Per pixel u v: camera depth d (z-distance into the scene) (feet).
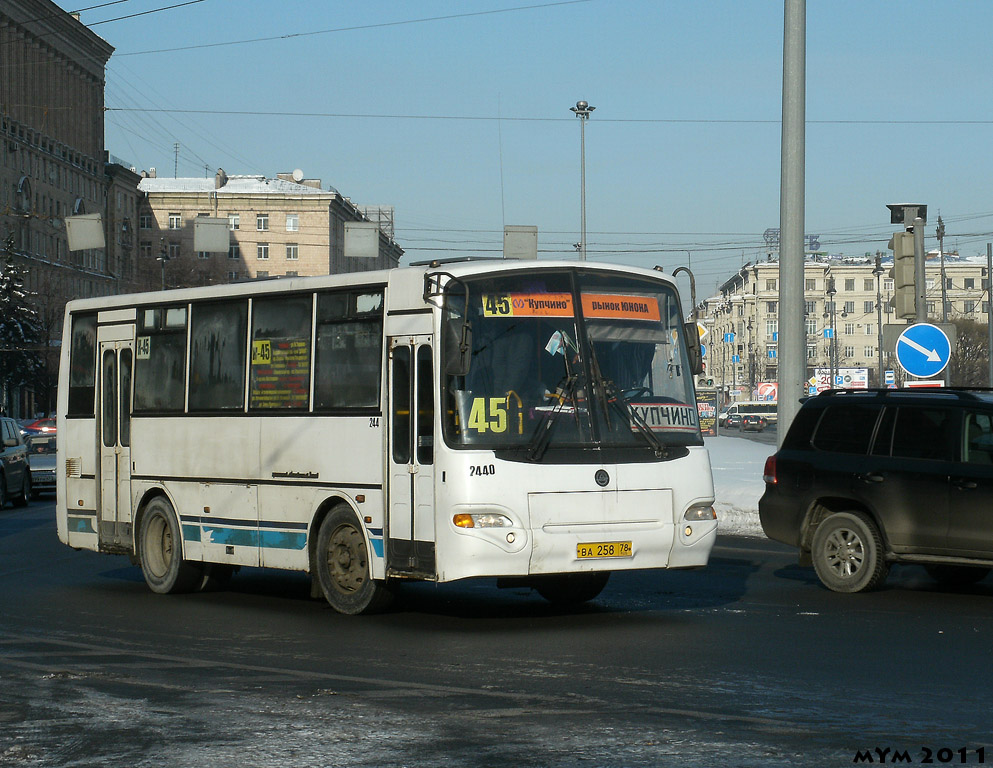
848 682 31.12
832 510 50.85
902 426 48.67
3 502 104.94
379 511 43.11
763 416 398.83
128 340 55.01
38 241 359.05
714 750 24.35
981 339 373.40
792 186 71.31
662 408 43.52
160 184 490.08
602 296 43.16
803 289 71.61
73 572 61.05
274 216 479.00
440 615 44.60
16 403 325.21
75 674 33.24
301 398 46.57
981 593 49.24
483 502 40.14
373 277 44.14
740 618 42.57
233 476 49.19
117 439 55.06
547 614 44.47
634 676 32.04
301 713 28.04
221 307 50.49
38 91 361.92
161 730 26.58
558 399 41.60
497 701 29.12
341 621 43.39
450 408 40.68
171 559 51.98
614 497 41.75
